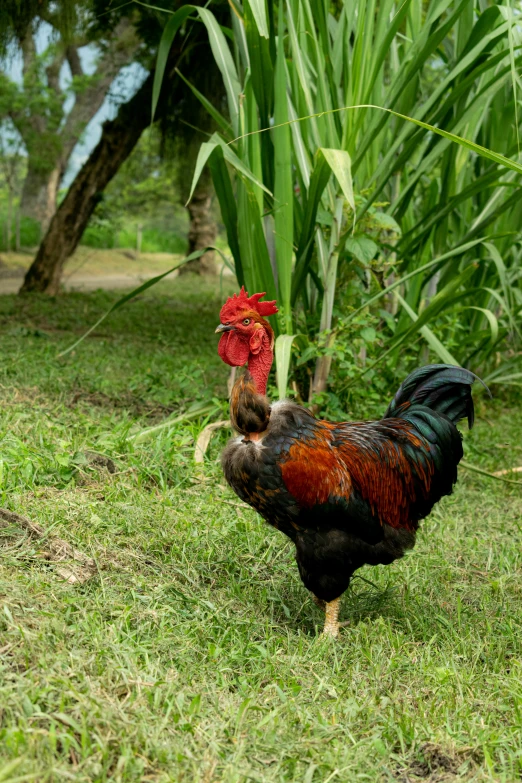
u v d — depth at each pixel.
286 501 1.82
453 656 1.80
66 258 6.70
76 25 4.07
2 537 1.86
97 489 2.20
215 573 2.00
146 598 1.80
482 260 3.30
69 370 3.34
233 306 1.81
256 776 1.46
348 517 1.84
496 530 2.43
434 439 1.95
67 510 2.03
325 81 2.58
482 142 3.26
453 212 3.43
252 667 1.70
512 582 2.14
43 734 1.43
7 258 10.11
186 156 6.02
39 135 9.92
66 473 2.20
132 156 9.14
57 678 1.52
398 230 2.64
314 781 1.49
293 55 2.46
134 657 1.62
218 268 12.46
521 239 3.26
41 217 12.34
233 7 2.51
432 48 2.45
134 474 2.30
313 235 2.56
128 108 6.07
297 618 1.96
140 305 6.51
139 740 1.47
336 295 2.76
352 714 1.61
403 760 1.55
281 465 1.80
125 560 1.92
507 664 1.83
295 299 2.67
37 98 9.42
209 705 1.59
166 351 4.20
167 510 2.16
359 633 1.86
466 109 2.62
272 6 2.49
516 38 2.72
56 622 1.63
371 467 1.88
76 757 1.44
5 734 1.42
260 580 2.02
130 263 12.09
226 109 5.50
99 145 6.37
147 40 4.79
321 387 2.69
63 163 11.71
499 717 1.66
